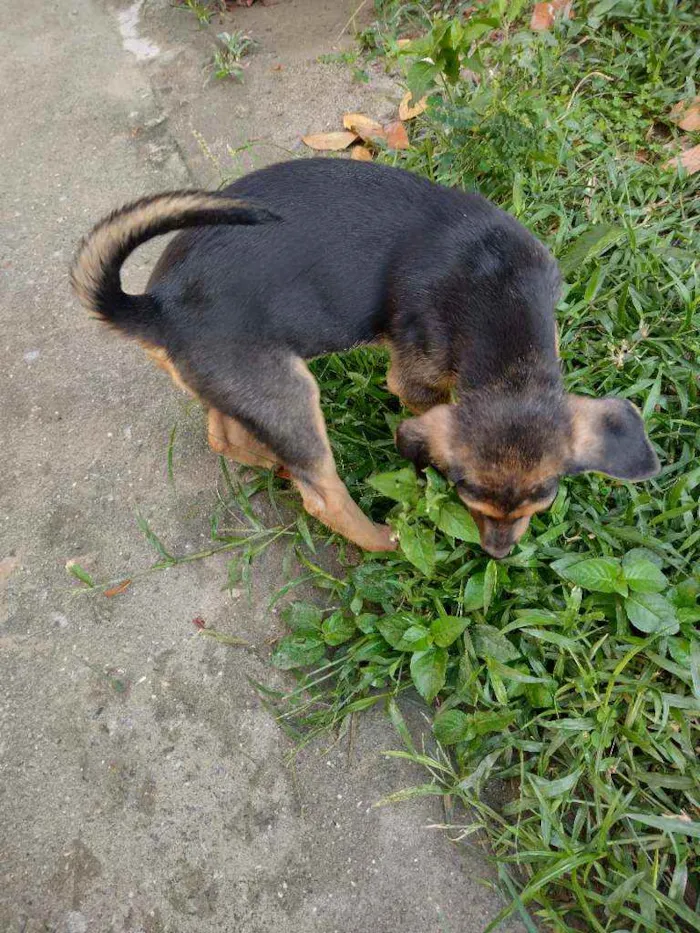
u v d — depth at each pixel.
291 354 0.61
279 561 0.68
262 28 1.11
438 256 0.61
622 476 0.53
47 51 1.14
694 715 0.53
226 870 0.55
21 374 0.82
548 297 0.60
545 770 0.53
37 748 0.61
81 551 0.70
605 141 0.86
